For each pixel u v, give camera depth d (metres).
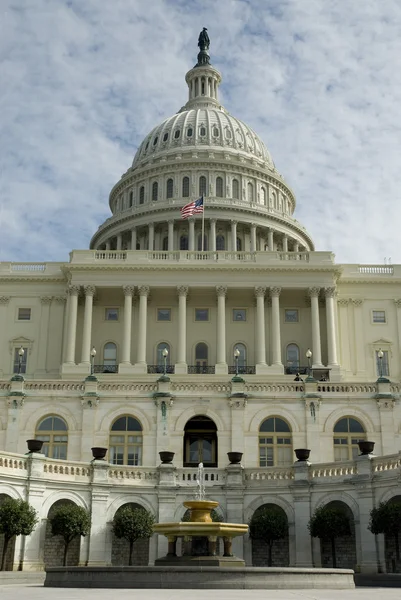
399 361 71.88
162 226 98.19
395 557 32.06
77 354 70.81
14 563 31.67
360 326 72.94
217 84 126.81
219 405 41.38
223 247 97.50
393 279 73.88
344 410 41.34
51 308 73.62
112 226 101.44
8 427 40.91
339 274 72.38
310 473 35.22
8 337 72.56
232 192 104.00
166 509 35.25
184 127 110.50
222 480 36.00
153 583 22.58
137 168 107.38
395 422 41.00
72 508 32.62
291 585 22.89
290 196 112.50
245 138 111.69
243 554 34.16
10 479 32.44
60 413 41.19
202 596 18.20
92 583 23.02
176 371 68.19
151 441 40.59
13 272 74.69
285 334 73.06
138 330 70.69
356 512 33.41
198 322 73.31
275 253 73.75
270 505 35.78
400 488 32.00
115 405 41.28
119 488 35.16
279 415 41.25
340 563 34.03
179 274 71.94
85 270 71.62
